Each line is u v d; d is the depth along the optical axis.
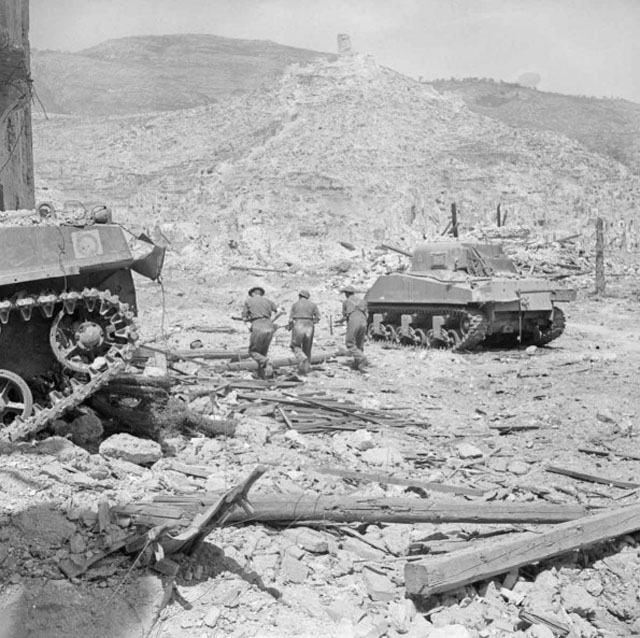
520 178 73.94
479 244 20.78
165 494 6.53
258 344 13.58
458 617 5.31
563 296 19.44
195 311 27.31
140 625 4.96
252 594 5.34
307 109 89.38
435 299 18.73
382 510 6.53
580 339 21.67
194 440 8.59
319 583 5.59
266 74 190.75
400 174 73.06
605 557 6.36
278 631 4.96
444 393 13.24
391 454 8.84
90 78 173.50
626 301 31.91
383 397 12.56
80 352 7.85
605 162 81.81
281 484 7.27
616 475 8.58
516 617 5.43
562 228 61.25
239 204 65.69
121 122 102.12
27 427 7.29
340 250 50.69
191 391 10.98
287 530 6.22
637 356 17.67
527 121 192.75
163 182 76.25
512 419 11.15
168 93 167.38
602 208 67.81
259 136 85.19
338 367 15.80
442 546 6.16
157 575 5.38
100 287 8.05
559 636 5.28
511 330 19.17
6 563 5.35
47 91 160.38
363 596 5.50
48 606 5.02
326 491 7.41
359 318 15.48
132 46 193.62
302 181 70.94
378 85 94.69
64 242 7.40
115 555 5.53
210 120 96.31
